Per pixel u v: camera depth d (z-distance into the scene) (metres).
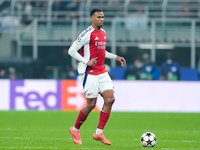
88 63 27.98
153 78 82.44
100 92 29.14
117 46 86.69
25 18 93.56
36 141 31.97
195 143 31.12
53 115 59.69
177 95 66.88
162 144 30.17
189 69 83.06
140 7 94.06
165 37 86.81
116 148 26.98
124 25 85.94
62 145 29.12
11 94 67.25
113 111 66.94
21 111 65.44
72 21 87.44
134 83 67.19
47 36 87.31
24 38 87.88
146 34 86.31
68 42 87.25
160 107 66.94
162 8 94.12
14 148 27.28
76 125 29.45
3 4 95.25
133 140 33.31
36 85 67.00
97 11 28.64
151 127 46.56
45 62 87.38
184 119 56.00
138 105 67.00
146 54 84.94
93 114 61.72
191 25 86.50
